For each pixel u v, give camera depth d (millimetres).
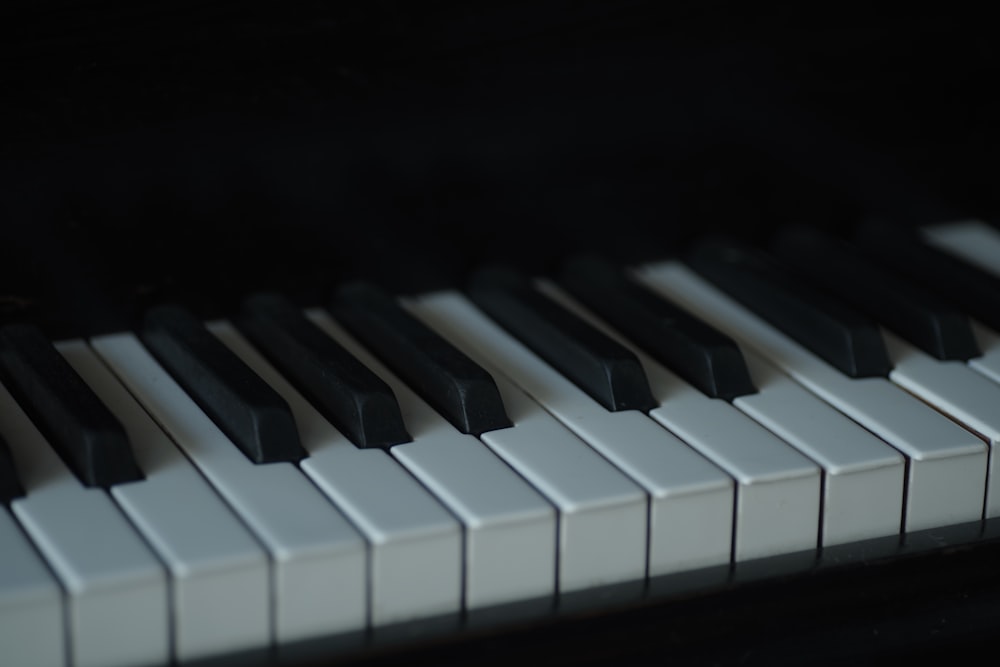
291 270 782
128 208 752
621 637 657
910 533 697
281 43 757
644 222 834
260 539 637
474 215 805
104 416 667
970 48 861
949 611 685
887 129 860
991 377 750
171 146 752
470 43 784
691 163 833
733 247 837
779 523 681
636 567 667
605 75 808
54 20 727
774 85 835
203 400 703
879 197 869
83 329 755
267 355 743
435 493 663
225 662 627
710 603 665
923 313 766
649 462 680
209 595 626
